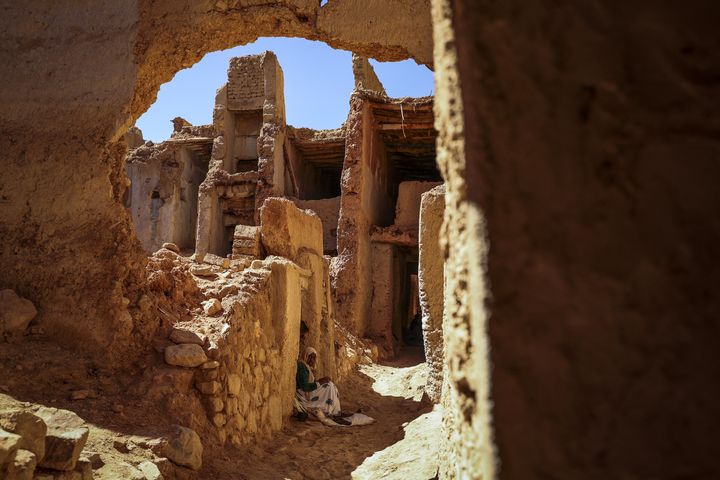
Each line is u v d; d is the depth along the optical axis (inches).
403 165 717.3
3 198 208.8
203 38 241.3
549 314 32.7
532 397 32.3
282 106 733.9
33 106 221.9
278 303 251.8
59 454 113.7
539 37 34.4
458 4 37.7
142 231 773.3
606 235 32.6
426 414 239.8
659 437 30.9
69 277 199.0
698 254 31.4
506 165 34.1
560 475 31.5
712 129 31.8
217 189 723.4
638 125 32.7
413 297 785.6
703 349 30.9
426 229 266.4
